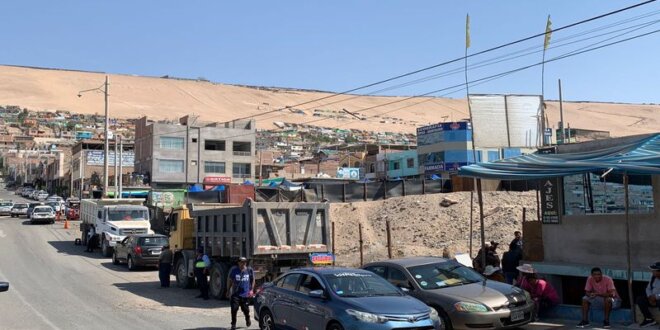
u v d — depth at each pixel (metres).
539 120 18.72
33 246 35.31
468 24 19.34
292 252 17.48
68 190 104.50
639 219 13.18
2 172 159.88
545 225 15.31
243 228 17.45
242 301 13.45
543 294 13.22
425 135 73.06
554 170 13.06
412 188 45.28
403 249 25.39
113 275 25.02
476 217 31.94
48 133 178.75
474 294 11.59
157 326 13.70
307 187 42.78
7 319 14.37
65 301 17.48
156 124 78.31
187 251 20.89
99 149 96.81
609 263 13.73
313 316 10.60
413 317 9.80
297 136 193.12
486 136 18.25
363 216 38.19
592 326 11.92
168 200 43.66
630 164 11.64
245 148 84.94
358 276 11.20
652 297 11.20
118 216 32.94
